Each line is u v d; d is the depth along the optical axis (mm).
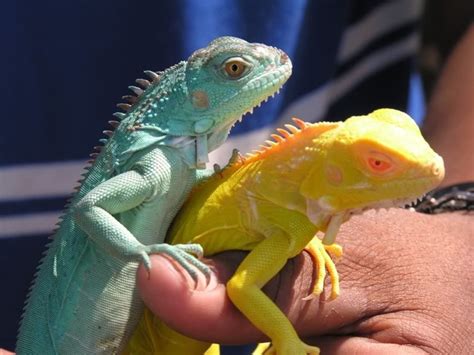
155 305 586
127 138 613
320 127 592
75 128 784
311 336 614
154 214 605
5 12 768
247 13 809
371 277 620
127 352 637
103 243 589
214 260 602
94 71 784
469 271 629
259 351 636
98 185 601
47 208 786
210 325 589
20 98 775
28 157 779
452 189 701
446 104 802
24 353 624
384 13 922
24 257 788
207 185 617
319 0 833
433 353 606
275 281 602
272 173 598
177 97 614
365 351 605
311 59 837
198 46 797
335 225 590
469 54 832
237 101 615
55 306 619
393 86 947
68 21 777
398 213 653
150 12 788
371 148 572
